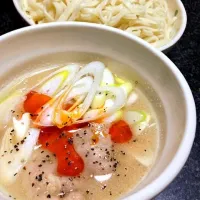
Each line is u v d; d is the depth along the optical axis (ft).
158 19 0.88
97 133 0.59
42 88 0.63
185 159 0.47
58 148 0.56
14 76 0.64
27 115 0.59
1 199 0.47
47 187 0.52
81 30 0.62
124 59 0.63
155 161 0.55
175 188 0.69
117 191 0.53
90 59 0.66
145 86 0.63
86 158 0.56
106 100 0.62
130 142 0.58
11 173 0.54
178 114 0.54
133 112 0.62
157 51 0.59
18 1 0.85
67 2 0.85
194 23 0.98
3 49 0.60
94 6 0.85
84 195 0.52
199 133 0.77
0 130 0.59
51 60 0.66
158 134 0.59
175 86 0.56
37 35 0.61
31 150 0.56
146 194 0.44
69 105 0.61
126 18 0.86
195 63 0.89
